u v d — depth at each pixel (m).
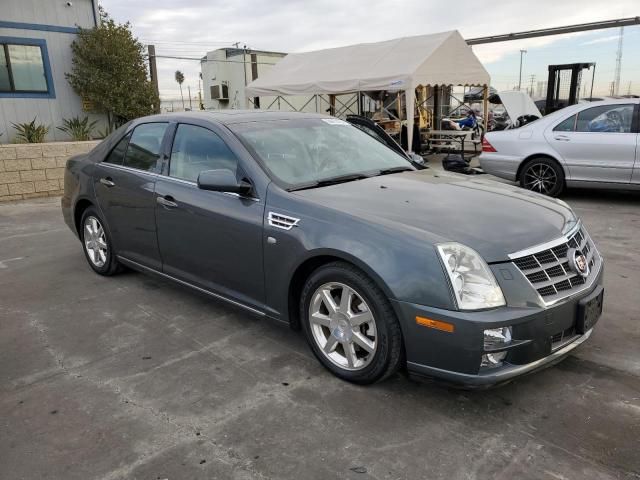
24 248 6.21
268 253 3.28
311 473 2.35
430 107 18.38
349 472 2.35
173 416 2.80
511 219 2.96
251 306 3.53
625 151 7.36
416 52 13.79
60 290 4.75
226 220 3.51
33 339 3.78
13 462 2.47
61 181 9.87
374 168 3.94
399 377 3.12
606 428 2.61
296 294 3.30
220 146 3.76
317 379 3.12
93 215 5.00
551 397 2.89
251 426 2.70
